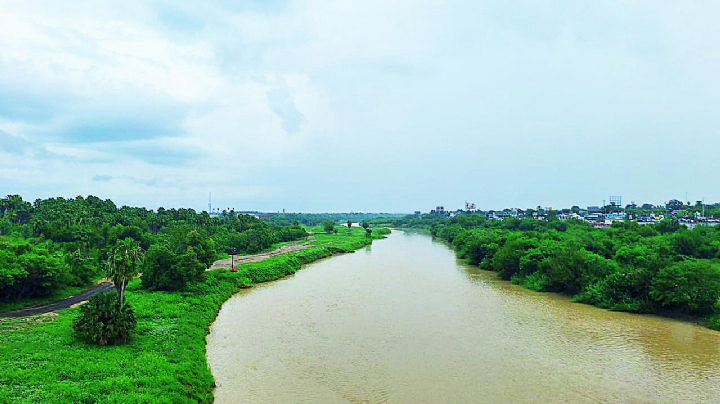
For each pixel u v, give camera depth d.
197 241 103.94
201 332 55.53
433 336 57.28
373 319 65.31
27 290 67.94
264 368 46.31
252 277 96.00
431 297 80.50
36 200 160.88
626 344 54.28
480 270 112.94
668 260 72.31
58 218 133.38
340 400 39.03
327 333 58.44
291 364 47.47
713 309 63.06
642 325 62.53
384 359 49.09
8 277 61.38
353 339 56.00
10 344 44.94
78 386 35.56
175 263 77.12
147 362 41.84
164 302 66.69
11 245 76.25
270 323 63.16
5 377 36.44
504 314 68.44
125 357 42.91
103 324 46.38
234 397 39.41
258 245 147.25
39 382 36.00
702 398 39.75
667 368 46.56
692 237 95.25
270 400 38.88
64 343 45.84
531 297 80.75
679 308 67.25
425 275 105.12
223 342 54.62
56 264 72.06
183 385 38.38
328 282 96.19
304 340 55.59
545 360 48.91
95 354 43.00
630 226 139.25
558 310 71.06
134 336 49.28
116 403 33.06
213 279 85.69
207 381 41.28
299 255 130.25
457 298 79.81
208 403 38.03
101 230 123.38
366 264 126.12
